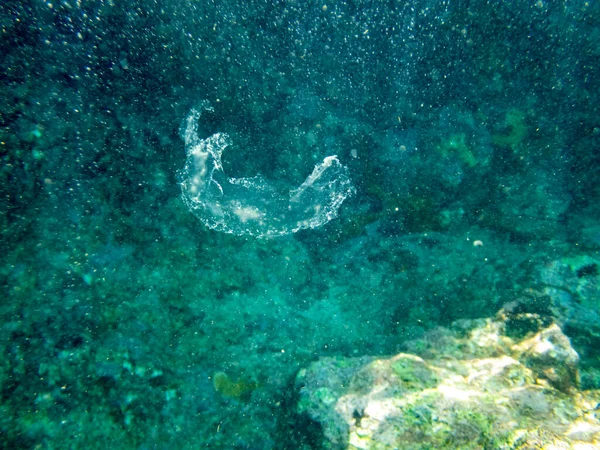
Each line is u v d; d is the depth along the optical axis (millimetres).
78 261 2562
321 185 2955
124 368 2395
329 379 2273
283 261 2885
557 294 2488
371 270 2918
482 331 2463
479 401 1860
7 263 2420
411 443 1727
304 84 2912
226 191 2896
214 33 2703
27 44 2551
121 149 2779
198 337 2594
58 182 2625
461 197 2893
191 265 2756
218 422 2355
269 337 2672
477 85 2789
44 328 2369
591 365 2137
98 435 2195
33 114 2594
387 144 2926
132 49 2693
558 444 1595
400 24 2643
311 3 2600
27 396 2195
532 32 2596
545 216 2809
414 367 2154
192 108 2893
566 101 2713
